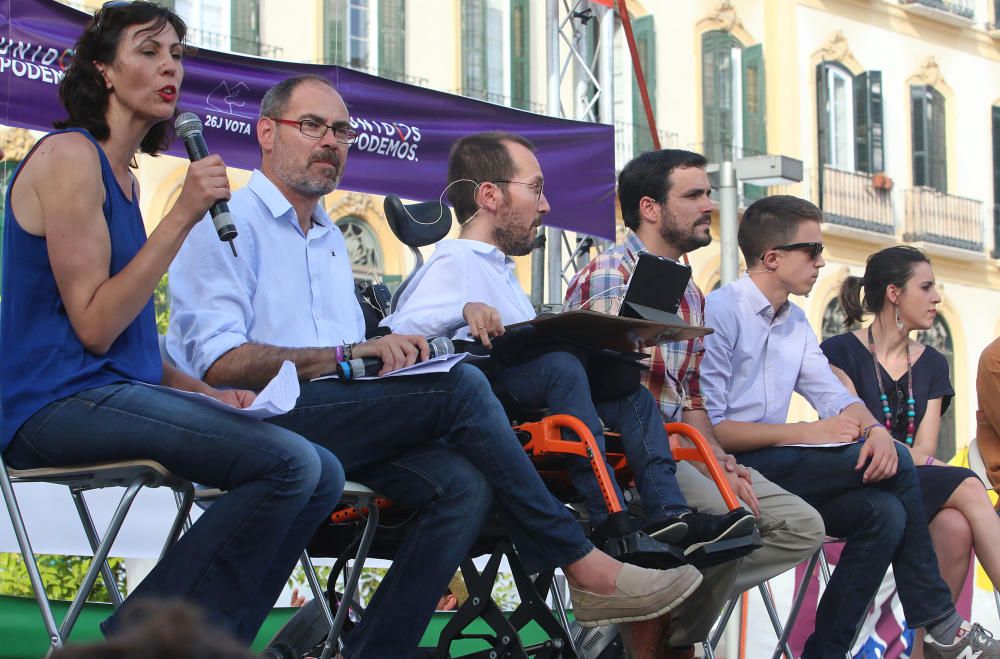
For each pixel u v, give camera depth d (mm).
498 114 8273
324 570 6266
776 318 5582
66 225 3258
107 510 5379
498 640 3938
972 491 5391
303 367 3682
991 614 6840
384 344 3705
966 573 5418
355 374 3662
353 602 4414
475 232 4539
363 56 18875
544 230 9766
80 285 3242
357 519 4152
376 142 7754
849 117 25047
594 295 4969
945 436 25938
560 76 9883
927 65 26094
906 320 6105
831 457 5129
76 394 3227
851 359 6184
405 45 19156
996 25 27141
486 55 20078
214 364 3707
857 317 6320
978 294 26719
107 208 3398
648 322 3857
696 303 5051
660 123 22359
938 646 5113
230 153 7180
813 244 5496
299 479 3238
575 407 3939
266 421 3656
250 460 3209
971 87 26922
